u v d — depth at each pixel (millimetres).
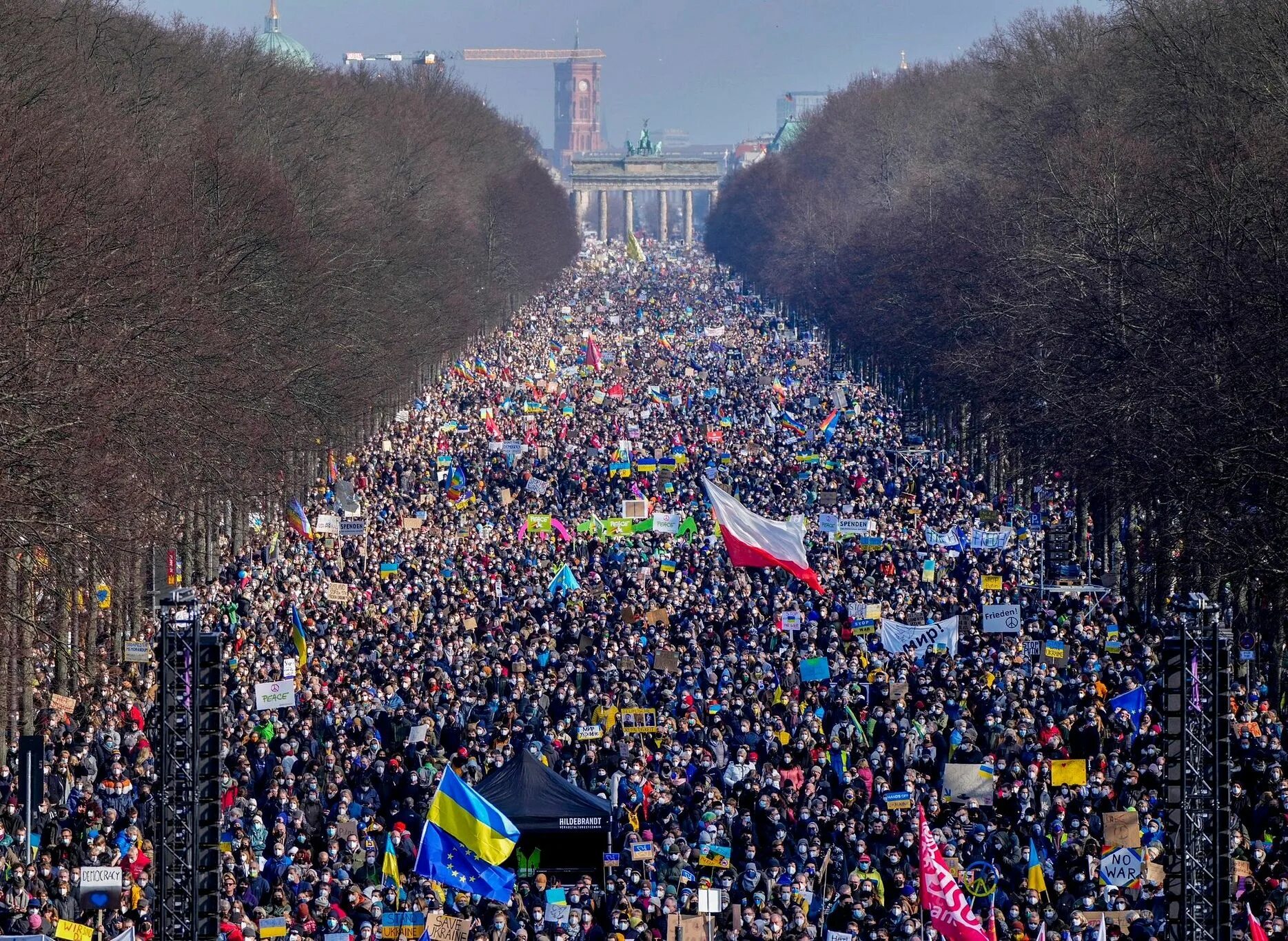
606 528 178375
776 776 99000
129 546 120500
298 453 195250
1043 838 89875
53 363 122312
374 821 96500
